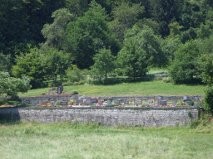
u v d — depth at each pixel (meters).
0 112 123.88
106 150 92.00
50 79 174.38
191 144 97.50
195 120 112.38
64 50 199.75
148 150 91.88
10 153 91.00
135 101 125.56
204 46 180.62
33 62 172.12
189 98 123.69
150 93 153.00
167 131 111.56
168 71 171.62
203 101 114.44
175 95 140.38
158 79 171.50
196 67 162.50
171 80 165.62
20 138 103.88
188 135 106.69
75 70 175.88
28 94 157.25
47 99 135.25
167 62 190.00
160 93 152.12
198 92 151.50
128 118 115.81
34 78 171.50
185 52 166.12
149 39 188.75
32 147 95.56
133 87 162.75
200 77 161.38
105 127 116.75
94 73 172.62
